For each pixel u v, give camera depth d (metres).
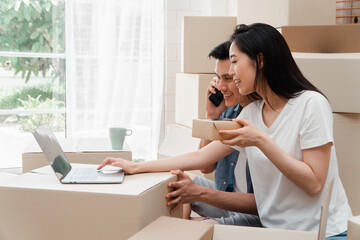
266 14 2.77
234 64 1.66
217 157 1.87
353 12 3.00
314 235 1.35
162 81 4.16
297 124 1.61
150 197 1.45
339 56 2.22
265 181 1.72
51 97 3.97
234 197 1.83
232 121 1.54
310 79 2.21
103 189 1.43
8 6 3.81
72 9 3.85
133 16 4.03
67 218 1.43
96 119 3.98
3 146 3.88
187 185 1.69
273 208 1.70
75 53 3.89
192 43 3.38
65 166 1.70
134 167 1.71
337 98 2.19
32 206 1.46
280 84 1.64
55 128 4.00
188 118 3.51
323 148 1.57
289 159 1.54
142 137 4.16
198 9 4.32
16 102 3.89
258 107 1.77
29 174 1.67
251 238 1.38
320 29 2.43
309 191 1.59
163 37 4.13
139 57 4.09
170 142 3.11
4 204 1.49
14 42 3.84
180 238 1.27
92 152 2.27
